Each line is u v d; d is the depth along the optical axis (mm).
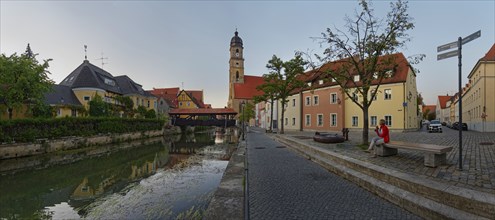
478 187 5348
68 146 25156
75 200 10117
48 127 23578
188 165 18109
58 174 15383
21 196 10938
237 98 91188
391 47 13555
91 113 36062
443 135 23344
